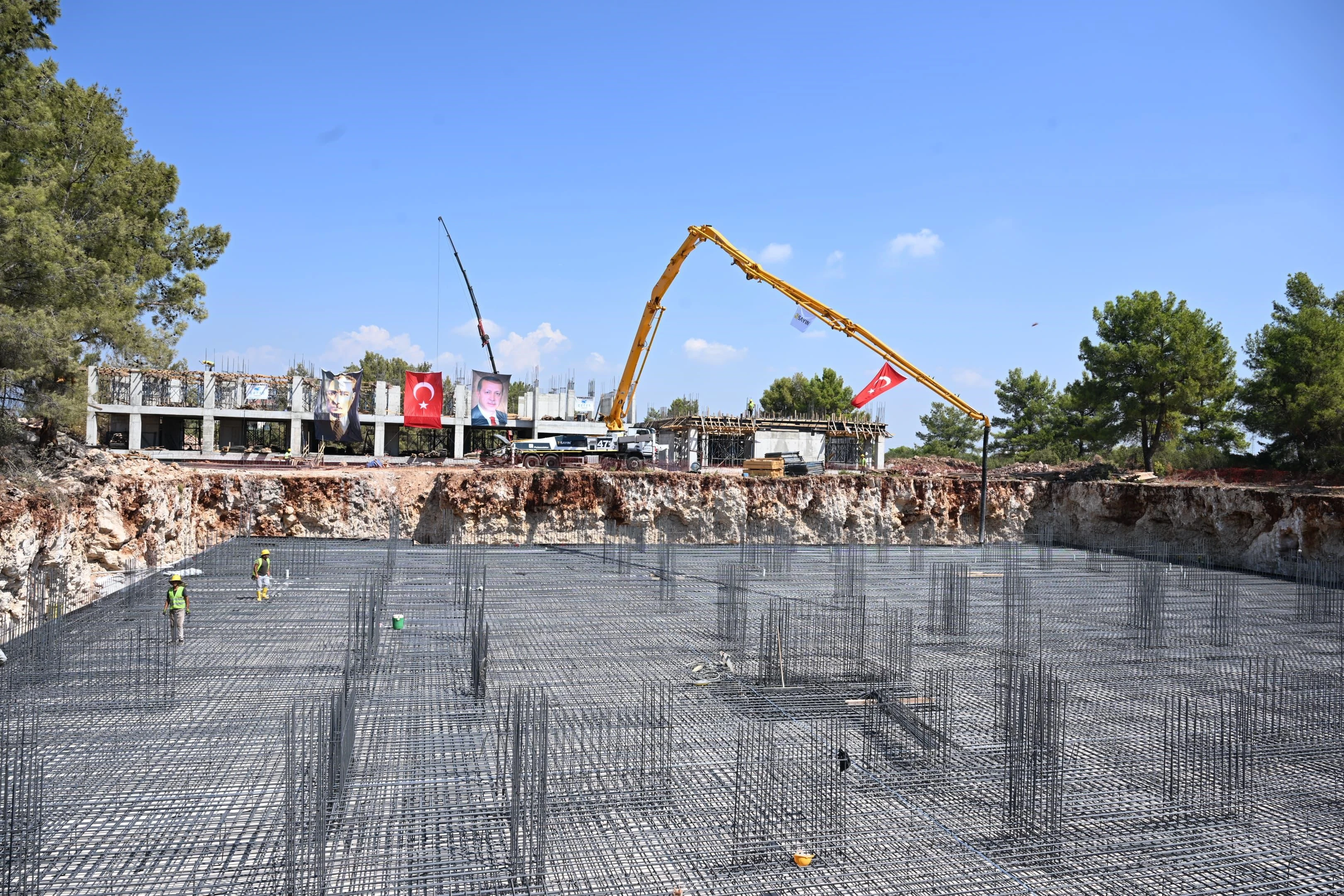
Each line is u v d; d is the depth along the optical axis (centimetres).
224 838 927
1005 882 881
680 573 2805
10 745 1066
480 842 930
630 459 4891
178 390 5150
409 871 869
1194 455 4794
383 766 1123
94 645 1694
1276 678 1641
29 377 2148
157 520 2708
